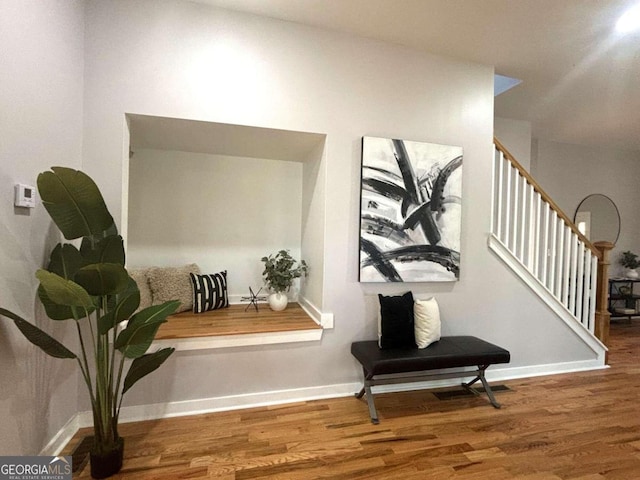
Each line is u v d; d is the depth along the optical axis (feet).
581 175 17.03
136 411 7.06
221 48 7.26
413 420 7.32
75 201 4.99
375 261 8.32
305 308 9.69
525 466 5.92
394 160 8.39
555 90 10.93
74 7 6.22
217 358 7.50
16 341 4.86
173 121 7.20
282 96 7.67
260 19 7.48
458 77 9.03
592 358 10.78
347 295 8.35
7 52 4.51
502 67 9.47
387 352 7.59
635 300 16.87
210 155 10.08
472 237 9.32
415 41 8.32
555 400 8.43
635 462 6.11
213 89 7.22
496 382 9.51
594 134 15.42
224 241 10.24
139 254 9.55
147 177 9.58
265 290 10.58
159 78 6.93
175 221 9.83
